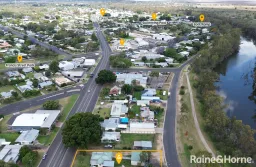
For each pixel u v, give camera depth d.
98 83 158.88
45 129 108.62
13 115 124.19
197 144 100.75
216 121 103.25
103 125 111.25
